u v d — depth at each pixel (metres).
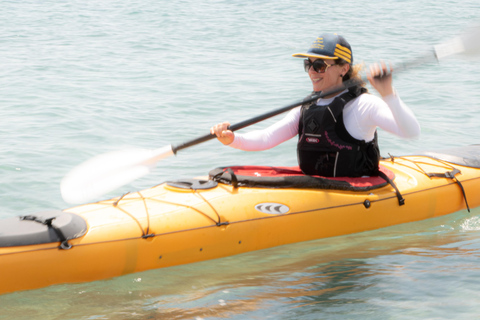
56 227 4.11
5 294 3.91
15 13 22.19
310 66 5.05
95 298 3.94
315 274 4.32
